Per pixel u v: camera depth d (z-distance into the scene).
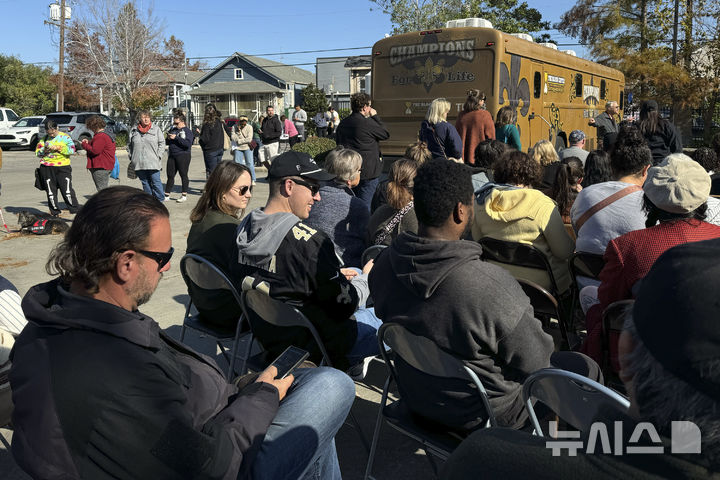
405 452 3.17
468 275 2.02
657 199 2.53
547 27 38.66
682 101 27.38
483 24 9.25
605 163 4.37
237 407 1.80
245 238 2.91
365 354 3.10
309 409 2.06
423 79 9.45
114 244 1.53
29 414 1.43
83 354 1.45
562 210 4.45
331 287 2.81
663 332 0.87
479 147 5.56
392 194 3.96
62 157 9.86
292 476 2.01
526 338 2.04
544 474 0.99
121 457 1.42
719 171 5.28
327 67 54.56
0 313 2.63
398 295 2.20
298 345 2.93
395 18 36.44
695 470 0.86
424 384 2.28
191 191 13.14
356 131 8.05
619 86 15.52
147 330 1.54
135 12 38.03
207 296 3.40
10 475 2.89
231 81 54.22
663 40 28.38
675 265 0.90
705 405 0.84
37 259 7.07
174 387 1.53
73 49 41.78
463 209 2.15
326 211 4.32
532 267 3.64
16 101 46.19
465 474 1.08
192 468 1.49
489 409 2.12
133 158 10.55
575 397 1.89
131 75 38.62
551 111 10.95
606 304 2.73
